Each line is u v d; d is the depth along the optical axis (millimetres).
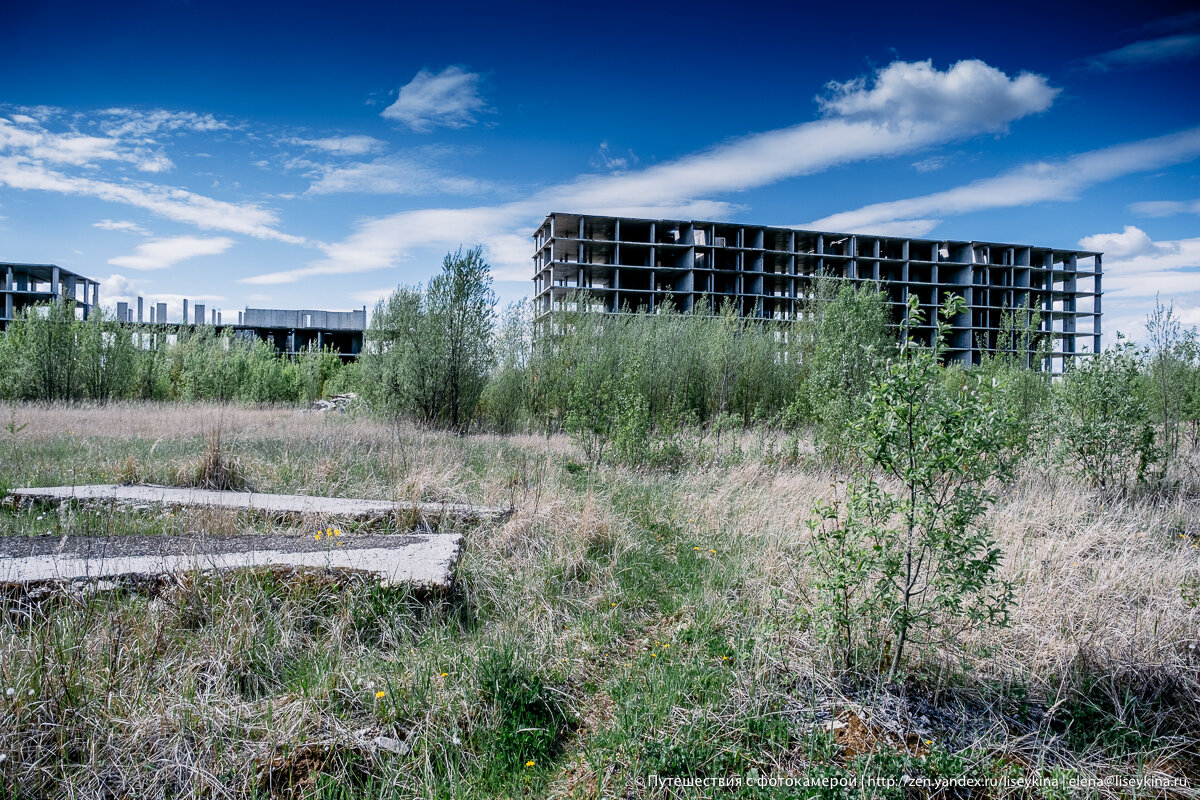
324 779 2400
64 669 2664
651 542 5461
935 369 3062
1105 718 3010
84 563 3799
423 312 15578
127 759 2412
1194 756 2832
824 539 3457
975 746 2758
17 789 2254
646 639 3811
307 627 3533
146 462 7535
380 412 15688
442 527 5453
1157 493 6879
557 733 2879
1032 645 3494
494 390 16891
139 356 22094
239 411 17422
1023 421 7949
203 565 3744
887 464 3164
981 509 3000
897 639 3252
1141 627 3574
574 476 7949
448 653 3326
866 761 2562
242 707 2709
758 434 11094
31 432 10188
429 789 2385
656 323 18438
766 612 3951
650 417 11453
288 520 5512
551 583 4418
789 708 2996
